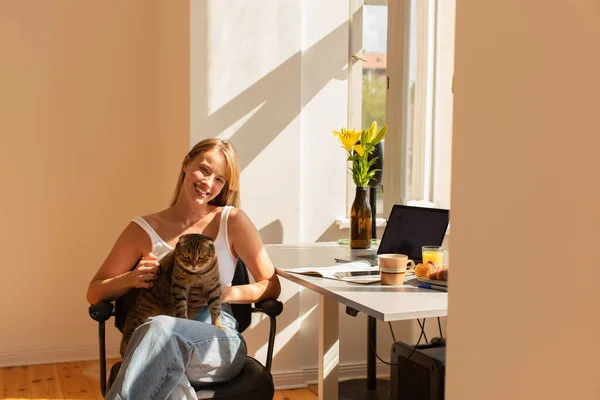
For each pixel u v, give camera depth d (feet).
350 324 11.36
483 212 2.69
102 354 7.25
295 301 10.91
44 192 11.80
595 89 2.15
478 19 2.69
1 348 11.75
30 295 11.84
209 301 7.24
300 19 10.79
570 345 2.26
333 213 11.27
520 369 2.49
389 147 11.23
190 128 10.34
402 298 6.41
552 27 2.32
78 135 11.91
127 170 12.19
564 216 2.28
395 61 11.04
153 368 6.12
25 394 10.44
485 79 2.66
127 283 7.44
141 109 12.21
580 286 2.22
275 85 10.71
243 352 6.96
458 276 2.86
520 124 2.47
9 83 11.50
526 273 2.45
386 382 10.42
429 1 10.81
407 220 8.74
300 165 10.93
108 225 12.16
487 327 2.68
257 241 7.98
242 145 10.62
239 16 10.50
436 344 8.14
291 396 10.62
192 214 7.95
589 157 2.17
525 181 2.45
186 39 10.42
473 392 2.77
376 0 11.41
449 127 10.60
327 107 11.18
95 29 11.88
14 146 11.59
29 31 11.55
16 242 11.71
